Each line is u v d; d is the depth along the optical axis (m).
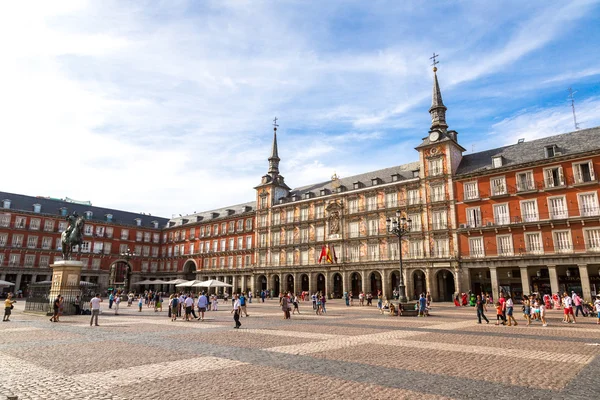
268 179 73.44
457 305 41.19
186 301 25.62
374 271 54.41
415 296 52.75
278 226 68.56
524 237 42.06
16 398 7.59
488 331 18.78
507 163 45.56
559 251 39.62
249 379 9.18
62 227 77.50
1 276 68.81
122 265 87.44
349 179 65.19
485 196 45.72
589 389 8.25
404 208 52.69
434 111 53.91
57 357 11.89
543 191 41.69
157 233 93.06
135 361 11.27
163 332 18.52
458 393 7.99
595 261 37.09
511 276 43.84
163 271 89.31
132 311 35.16
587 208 38.91
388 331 18.77
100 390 8.19
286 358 11.76
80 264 30.58
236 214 77.38
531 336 16.84
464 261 45.66
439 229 48.34
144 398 7.66
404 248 51.81
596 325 21.67
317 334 17.61
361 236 56.69
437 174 49.94
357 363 11.00
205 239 83.12
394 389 8.30
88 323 23.16
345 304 46.59
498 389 8.27
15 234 71.75
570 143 42.28
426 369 10.23
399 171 58.19
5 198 72.88
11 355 12.24
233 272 74.56
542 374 9.62
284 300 26.78
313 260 62.34
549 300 35.72
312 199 64.62
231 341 15.39
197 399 7.60
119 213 89.94
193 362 11.13
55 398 7.62
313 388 8.38
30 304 31.39
